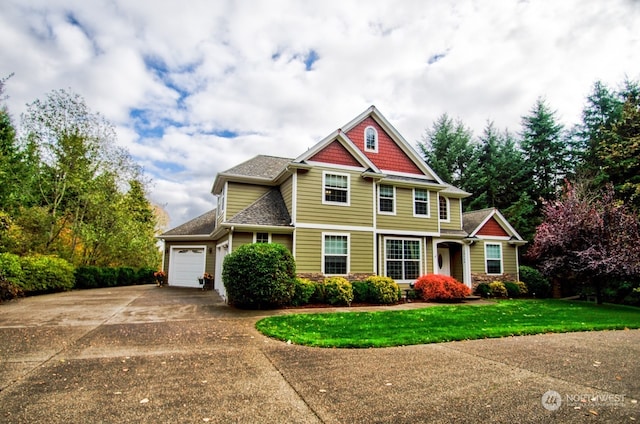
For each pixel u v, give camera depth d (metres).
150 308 11.09
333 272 14.05
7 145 18.72
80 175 18.77
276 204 15.07
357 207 14.84
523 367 5.30
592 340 7.30
